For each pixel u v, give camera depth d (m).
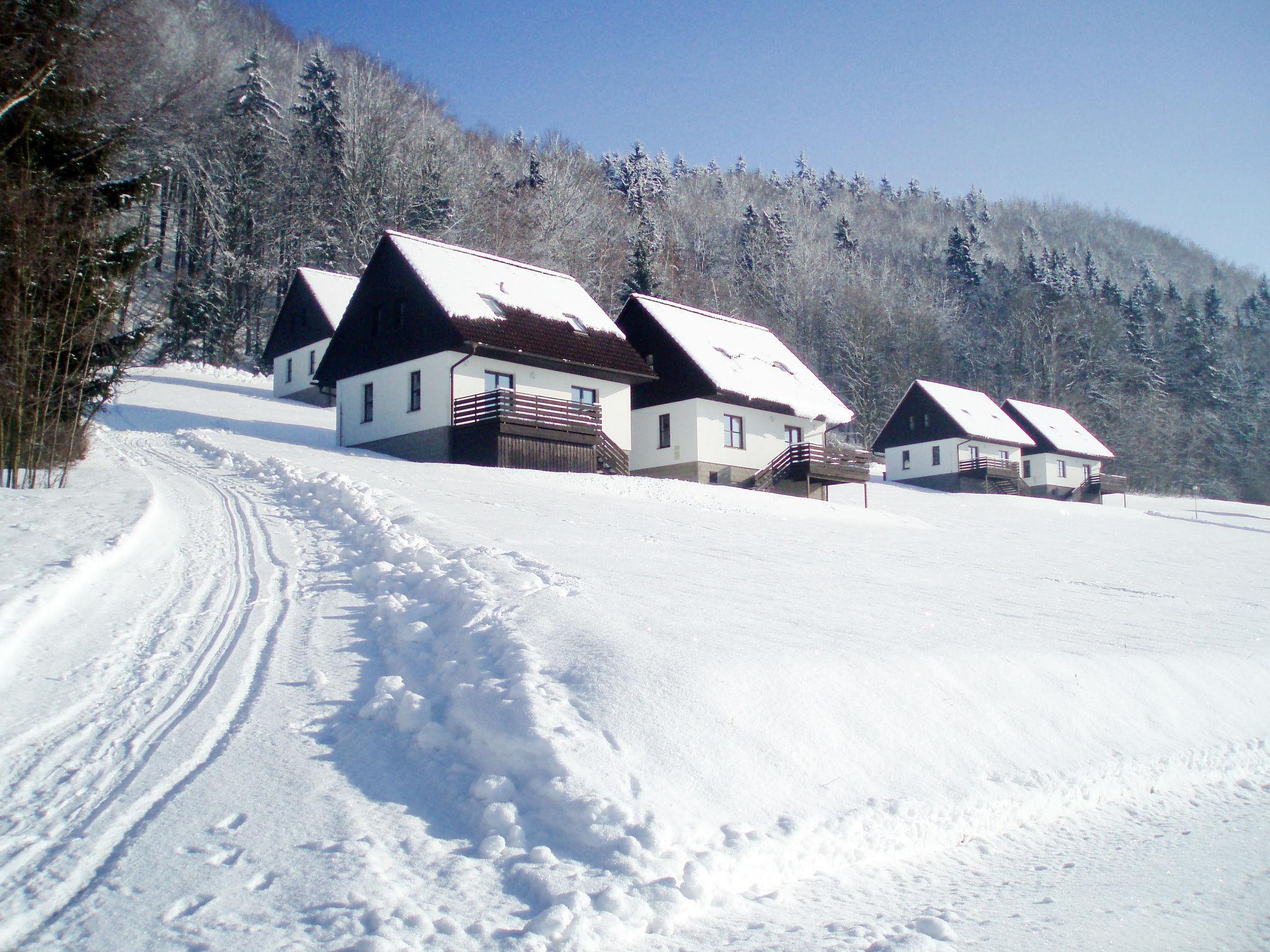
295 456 23.38
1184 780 8.48
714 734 6.41
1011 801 6.96
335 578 10.70
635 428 37.38
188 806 5.30
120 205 17.86
